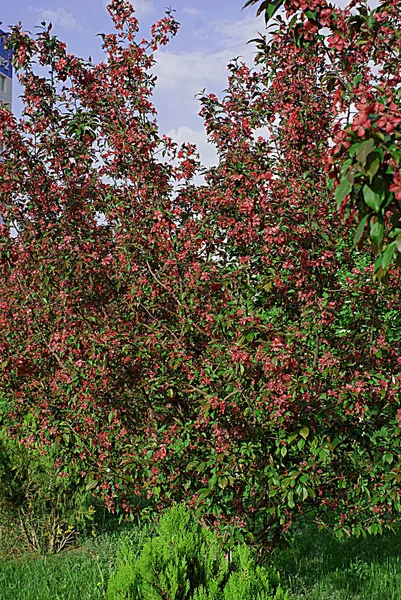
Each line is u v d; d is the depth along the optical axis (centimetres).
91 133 495
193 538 346
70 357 468
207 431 454
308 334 435
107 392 459
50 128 504
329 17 292
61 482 633
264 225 422
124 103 498
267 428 422
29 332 506
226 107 484
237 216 446
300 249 419
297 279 430
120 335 444
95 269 462
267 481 444
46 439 495
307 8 284
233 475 417
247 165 448
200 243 448
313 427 417
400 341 454
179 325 462
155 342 442
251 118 480
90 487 463
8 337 510
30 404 499
